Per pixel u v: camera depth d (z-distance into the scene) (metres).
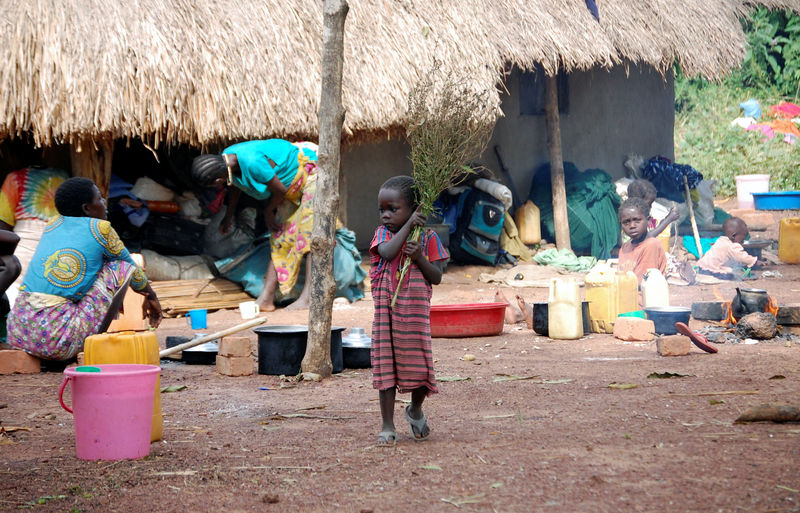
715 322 8.04
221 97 10.09
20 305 6.58
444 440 4.01
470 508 3.00
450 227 13.10
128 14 9.98
